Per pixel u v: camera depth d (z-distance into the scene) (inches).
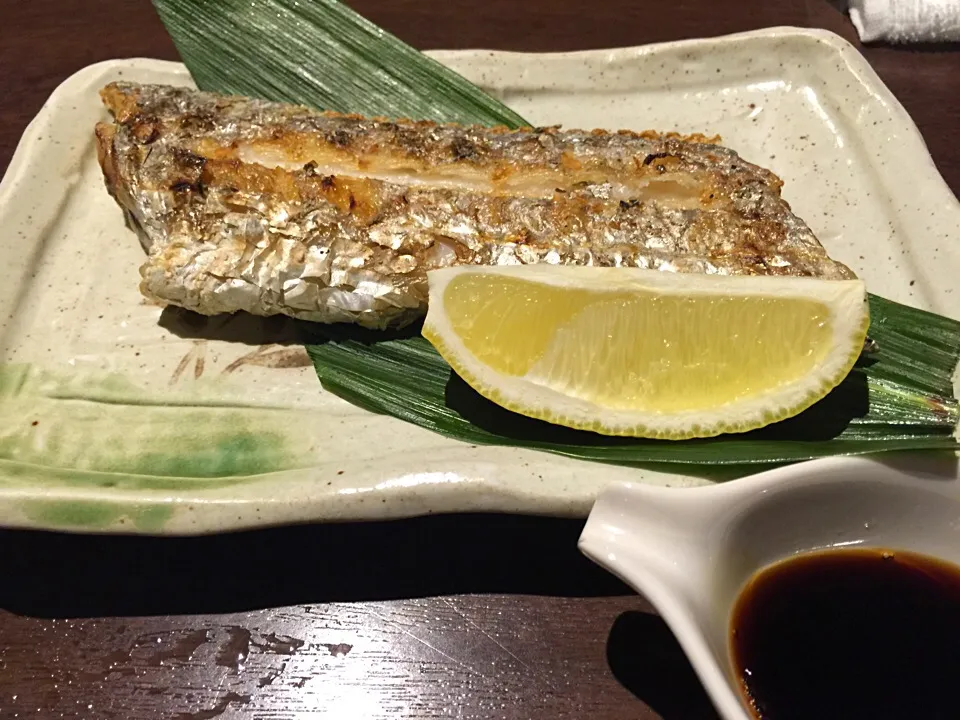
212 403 6.1
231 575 5.5
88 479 5.5
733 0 9.6
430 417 5.9
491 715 5.0
